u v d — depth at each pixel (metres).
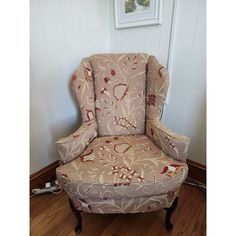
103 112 1.30
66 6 1.33
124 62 1.32
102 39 1.67
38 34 1.22
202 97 1.34
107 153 1.08
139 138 1.25
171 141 1.00
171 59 1.40
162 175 0.91
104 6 1.60
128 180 0.89
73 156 1.05
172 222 1.19
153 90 1.25
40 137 1.40
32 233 1.14
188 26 1.27
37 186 1.45
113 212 1.00
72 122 1.60
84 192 0.92
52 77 1.37
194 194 1.40
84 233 1.14
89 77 1.30
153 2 1.35
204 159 1.45
